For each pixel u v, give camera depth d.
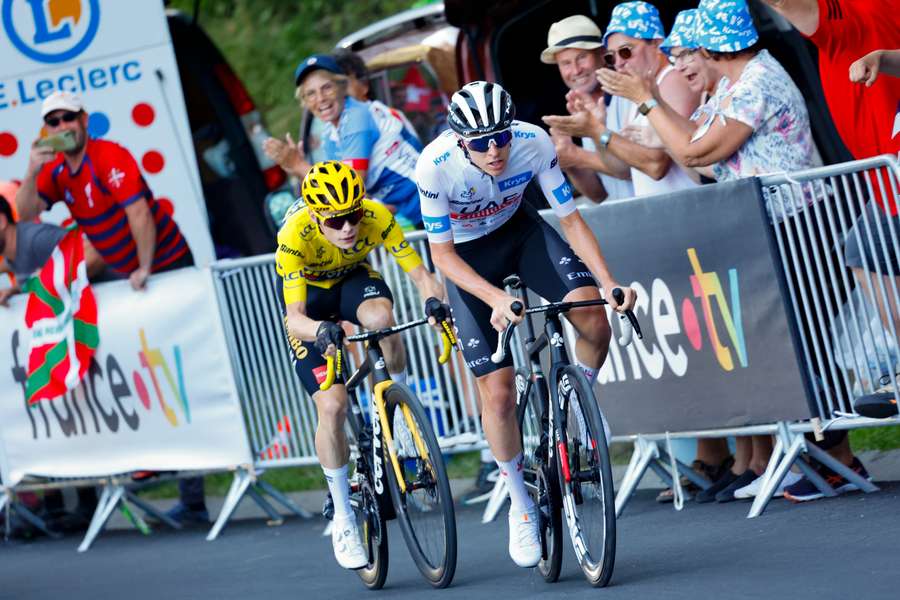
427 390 20.31
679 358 17.52
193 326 21.66
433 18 27.27
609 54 19.16
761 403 16.86
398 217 22.30
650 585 13.45
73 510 25.59
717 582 13.13
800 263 16.58
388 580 16.44
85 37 26.02
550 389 13.79
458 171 13.83
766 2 16.45
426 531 15.10
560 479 13.91
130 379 22.39
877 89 16.23
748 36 17.02
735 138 16.88
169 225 25.22
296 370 15.91
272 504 24.53
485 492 21.44
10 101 26.05
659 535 16.34
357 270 16.34
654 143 18.38
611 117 20.16
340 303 16.31
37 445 23.75
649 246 17.44
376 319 15.62
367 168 21.95
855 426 16.25
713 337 17.14
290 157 21.34
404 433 14.95
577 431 13.32
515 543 14.40
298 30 52.94
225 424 21.72
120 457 22.81
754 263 16.64
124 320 22.22
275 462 21.53
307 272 15.91
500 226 14.78
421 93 26.81
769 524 15.78
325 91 21.81
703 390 17.39
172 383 21.98
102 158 24.00
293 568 18.19
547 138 14.18
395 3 51.12
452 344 14.08
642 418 18.09
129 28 25.95
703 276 17.08
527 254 14.65
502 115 12.94
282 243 15.16
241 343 21.50
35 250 24.02
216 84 31.66
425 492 14.87
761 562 13.79
